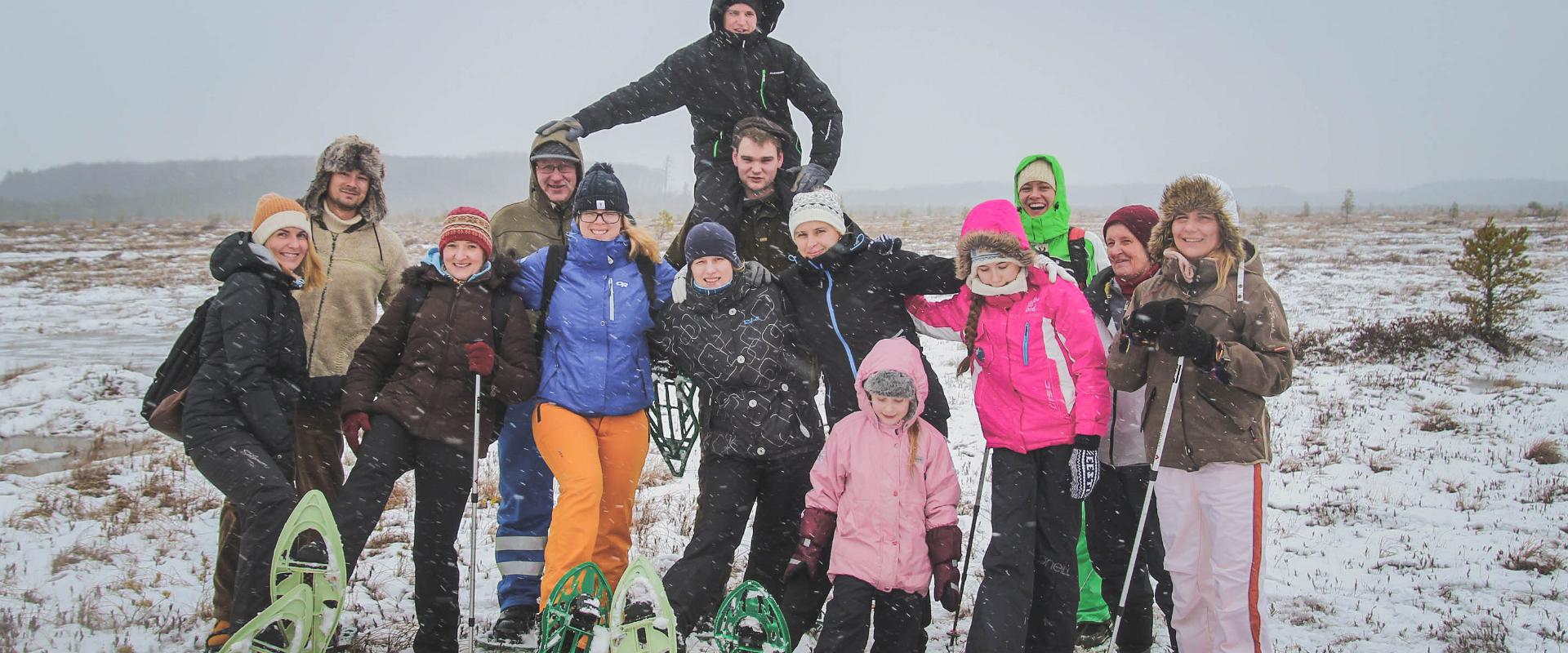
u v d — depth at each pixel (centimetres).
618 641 334
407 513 654
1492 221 1546
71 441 914
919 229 6512
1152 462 366
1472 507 722
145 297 2364
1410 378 1284
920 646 404
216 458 371
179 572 533
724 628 365
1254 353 351
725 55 510
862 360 421
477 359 389
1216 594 363
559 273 426
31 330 1800
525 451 445
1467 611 513
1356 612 510
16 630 437
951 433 954
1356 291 2303
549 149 476
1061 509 386
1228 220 362
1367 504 729
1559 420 1030
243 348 376
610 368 419
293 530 354
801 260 428
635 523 629
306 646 360
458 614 408
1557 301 2033
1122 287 437
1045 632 388
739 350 411
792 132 532
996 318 397
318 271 433
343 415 399
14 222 9269
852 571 379
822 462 399
